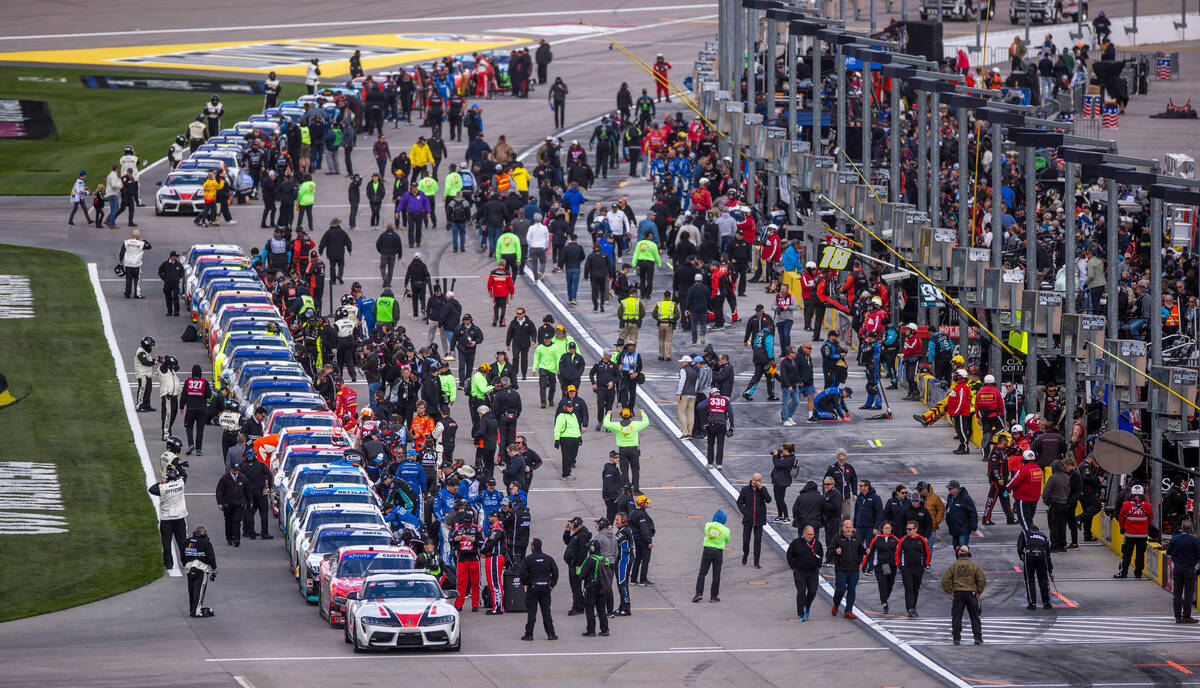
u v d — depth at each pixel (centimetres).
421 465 15238
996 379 17762
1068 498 14912
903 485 14862
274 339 18875
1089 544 15238
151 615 12975
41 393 18925
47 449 17212
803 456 17038
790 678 11431
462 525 13425
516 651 12081
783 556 14738
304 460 15300
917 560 13138
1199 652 12194
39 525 15162
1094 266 18825
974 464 16812
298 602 13400
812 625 12925
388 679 11138
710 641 12412
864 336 19112
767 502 14812
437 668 11494
